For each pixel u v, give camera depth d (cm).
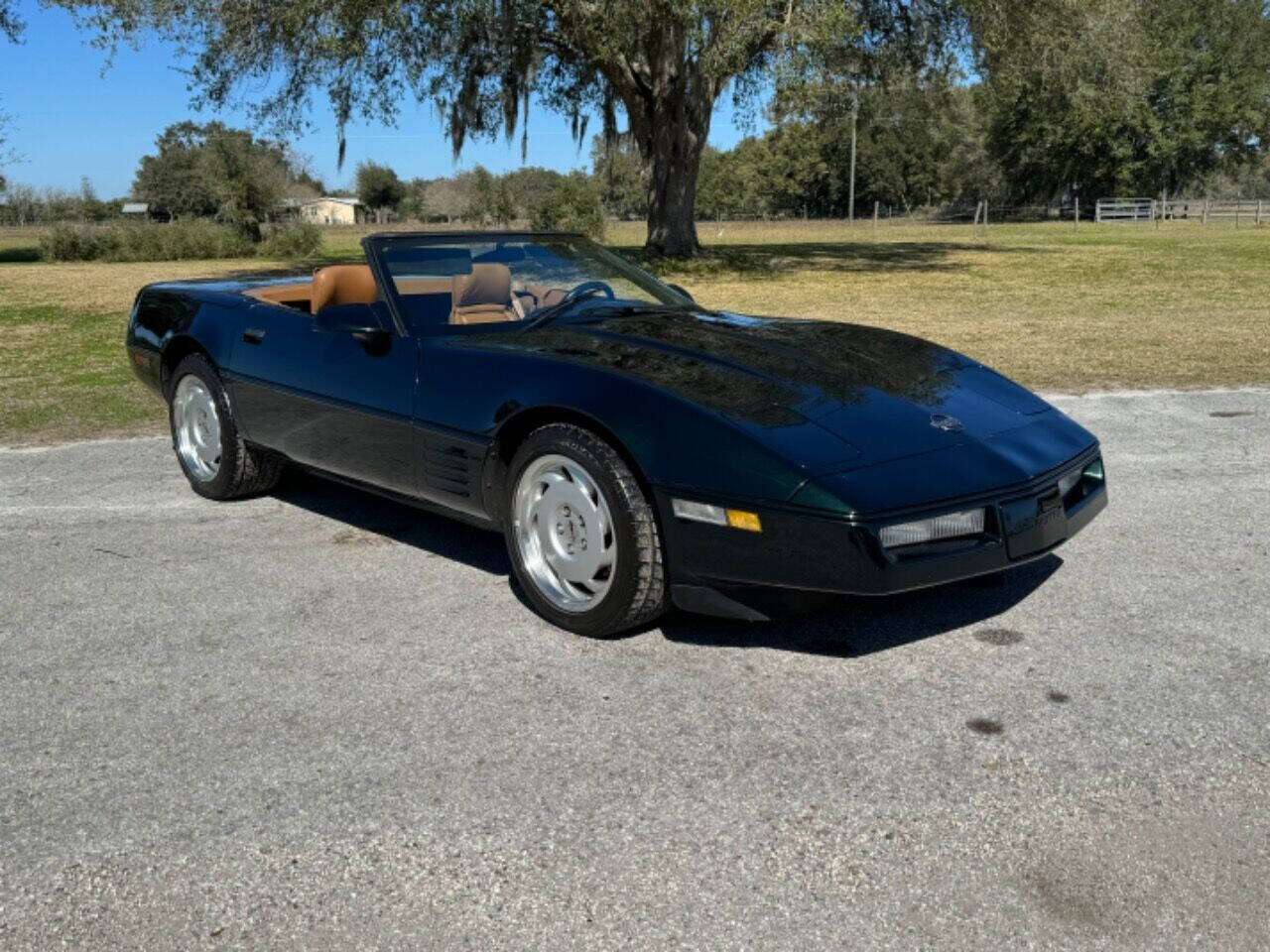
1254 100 6606
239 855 236
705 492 312
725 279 2041
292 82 2012
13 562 434
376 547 449
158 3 1827
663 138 2517
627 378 339
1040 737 280
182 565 429
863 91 2611
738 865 228
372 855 235
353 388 419
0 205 6397
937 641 344
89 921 214
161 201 7350
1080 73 2284
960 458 325
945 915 211
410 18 1900
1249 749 271
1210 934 204
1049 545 336
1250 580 393
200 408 518
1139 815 244
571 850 235
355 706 305
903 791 255
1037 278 1959
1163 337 1095
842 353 389
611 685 316
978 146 8269
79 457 619
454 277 431
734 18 1695
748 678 319
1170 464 571
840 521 296
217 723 297
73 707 307
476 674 325
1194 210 5772
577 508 345
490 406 366
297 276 557
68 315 1445
